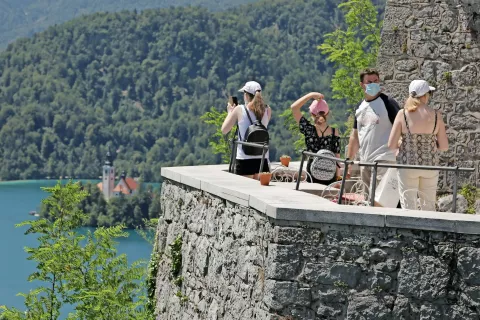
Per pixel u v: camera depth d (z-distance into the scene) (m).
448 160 14.84
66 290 17.64
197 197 13.16
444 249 9.27
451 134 14.85
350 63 34.44
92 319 16.92
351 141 12.31
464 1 14.76
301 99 13.74
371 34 34.59
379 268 9.43
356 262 9.50
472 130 14.76
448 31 14.90
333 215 9.54
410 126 10.97
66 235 18.16
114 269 17.70
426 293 9.31
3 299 85.31
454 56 14.86
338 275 9.55
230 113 14.35
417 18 15.10
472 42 14.77
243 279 10.85
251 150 13.87
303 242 9.66
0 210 177.38
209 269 12.31
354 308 9.48
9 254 112.94
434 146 11.02
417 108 10.98
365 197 11.95
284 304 9.69
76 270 17.72
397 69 15.24
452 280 9.26
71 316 17.16
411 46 15.13
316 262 9.61
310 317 9.62
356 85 34.25
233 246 11.35
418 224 9.30
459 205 14.65
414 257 9.34
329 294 9.56
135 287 17.52
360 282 9.49
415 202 11.02
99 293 16.73
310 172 13.40
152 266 15.09
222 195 11.83
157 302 14.77
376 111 11.75
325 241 9.60
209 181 12.55
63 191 18.22
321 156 10.85
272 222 9.94
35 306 17.77
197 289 12.84
